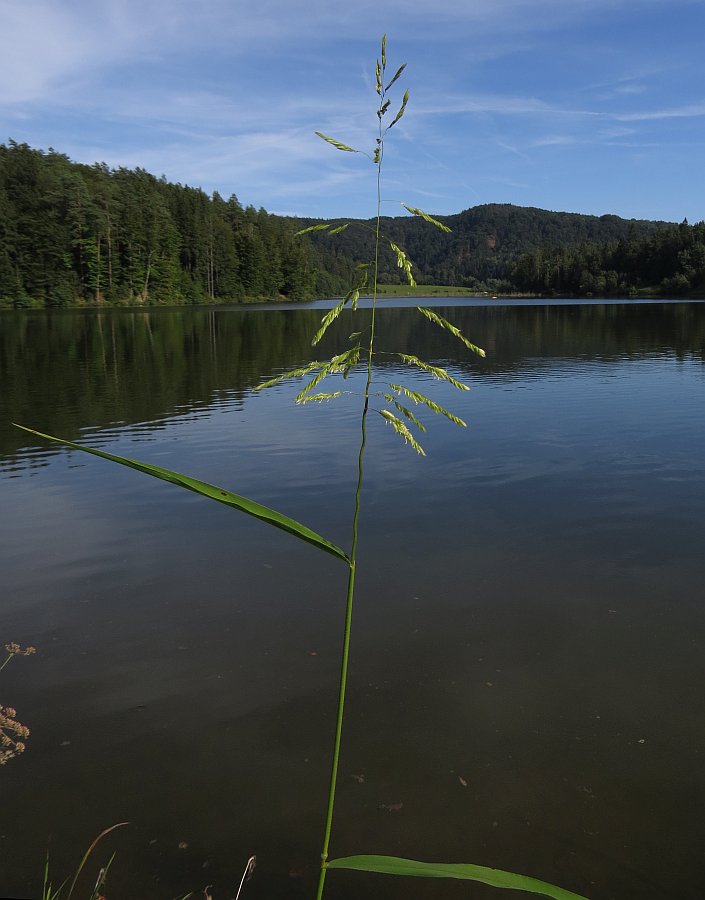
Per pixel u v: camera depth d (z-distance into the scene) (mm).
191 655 3742
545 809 2598
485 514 5988
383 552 5172
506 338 26953
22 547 5355
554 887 1101
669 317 40625
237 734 3066
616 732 3062
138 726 3125
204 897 2209
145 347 24250
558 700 3299
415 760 2881
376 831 2492
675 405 11250
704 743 2982
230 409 11914
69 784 2744
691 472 7180
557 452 8219
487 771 2809
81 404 12414
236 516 6051
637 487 6688
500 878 1097
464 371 16984
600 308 55844
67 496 6727
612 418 10289
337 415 11219
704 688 3377
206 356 21156
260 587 4613
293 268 94438
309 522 5863
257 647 3830
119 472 7590
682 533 5422
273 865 2346
